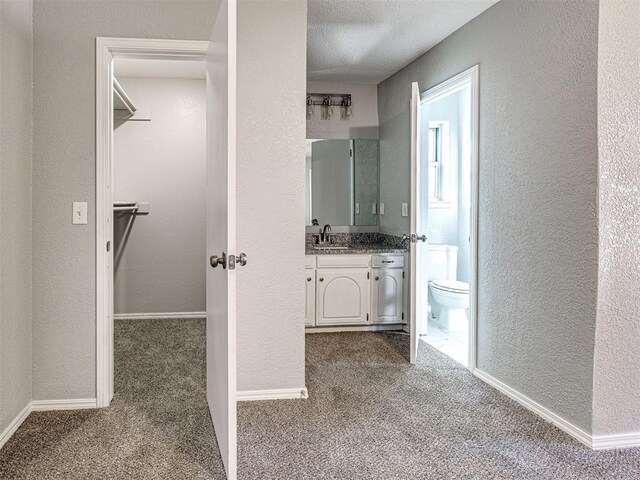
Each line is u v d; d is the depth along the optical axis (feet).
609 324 7.26
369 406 8.88
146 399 9.20
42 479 6.39
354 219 16.14
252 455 7.05
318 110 15.88
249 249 9.07
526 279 8.79
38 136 8.35
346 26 11.01
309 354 12.10
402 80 14.32
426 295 14.17
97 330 8.64
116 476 6.48
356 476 6.50
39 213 8.39
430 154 16.49
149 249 16.40
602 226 7.14
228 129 6.28
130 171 16.22
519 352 9.05
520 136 8.93
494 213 9.81
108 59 8.59
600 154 7.10
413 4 9.84
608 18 7.09
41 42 8.32
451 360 11.69
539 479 6.44
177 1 8.73
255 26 8.90
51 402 8.59
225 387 6.53
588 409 7.36
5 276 7.36
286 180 9.13
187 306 16.67
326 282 14.01
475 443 7.45
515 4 9.05
